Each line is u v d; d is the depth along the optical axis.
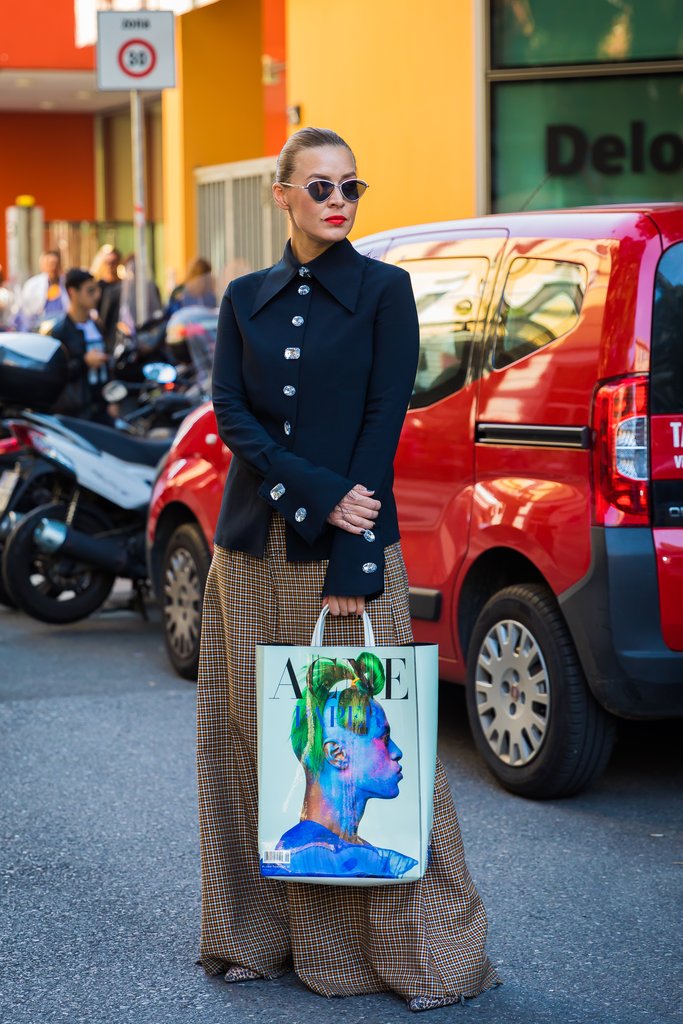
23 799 7.01
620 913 5.57
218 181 23.45
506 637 7.04
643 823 6.63
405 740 4.55
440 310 7.46
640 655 6.37
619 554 6.36
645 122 13.50
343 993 4.82
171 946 5.28
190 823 6.64
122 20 13.66
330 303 4.68
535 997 4.82
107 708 8.73
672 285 6.46
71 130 38.44
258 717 4.59
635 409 6.36
